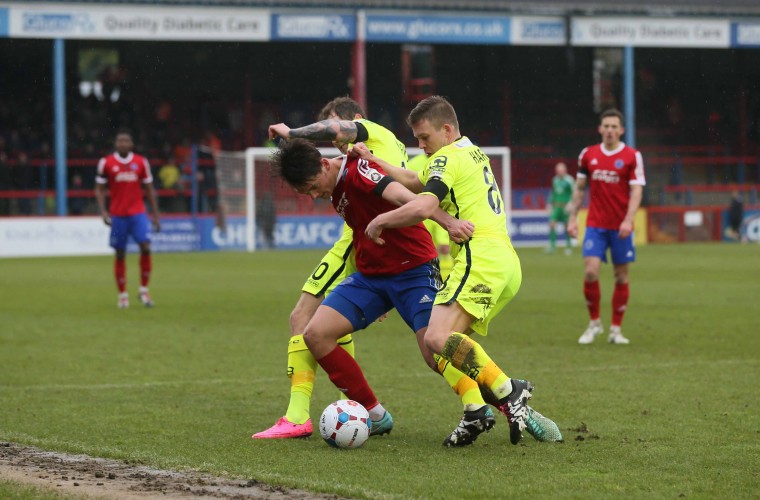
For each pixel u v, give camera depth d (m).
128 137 30.52
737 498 10.06
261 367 19.42
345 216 13.17
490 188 12.70
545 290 34.91
